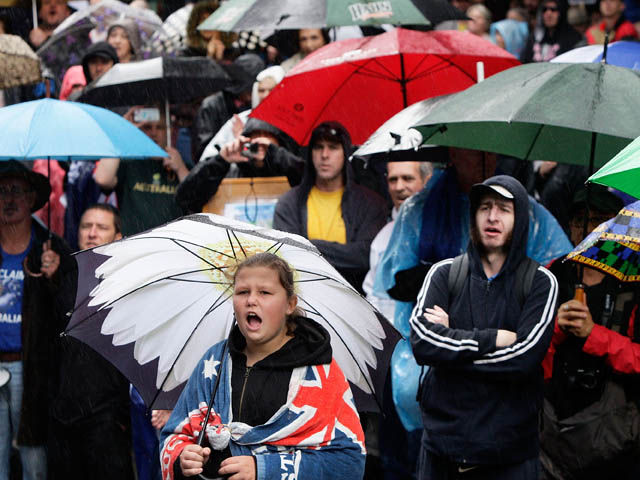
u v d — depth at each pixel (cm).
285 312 1037
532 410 1290
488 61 1792
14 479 1919
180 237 1084
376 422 1683
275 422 1007
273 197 1922
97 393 1672
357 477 1016
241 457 977
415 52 1700
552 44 2827
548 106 1261
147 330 1102
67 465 1708
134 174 2108
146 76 2138
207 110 2236
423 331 1297
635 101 1266
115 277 1095
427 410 1323
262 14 1789
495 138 1539
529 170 1919
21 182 1791
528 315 1280
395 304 1611
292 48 2422
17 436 1784
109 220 1834
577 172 1892
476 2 2916
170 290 1106
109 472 1684
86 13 2702
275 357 1030
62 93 2536
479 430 1277
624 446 1383
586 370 1395
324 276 1075
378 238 1709
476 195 1326
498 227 1303
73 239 2141
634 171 1010
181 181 1969
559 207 1905
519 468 1284
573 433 1393
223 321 1112
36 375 1769
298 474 980
